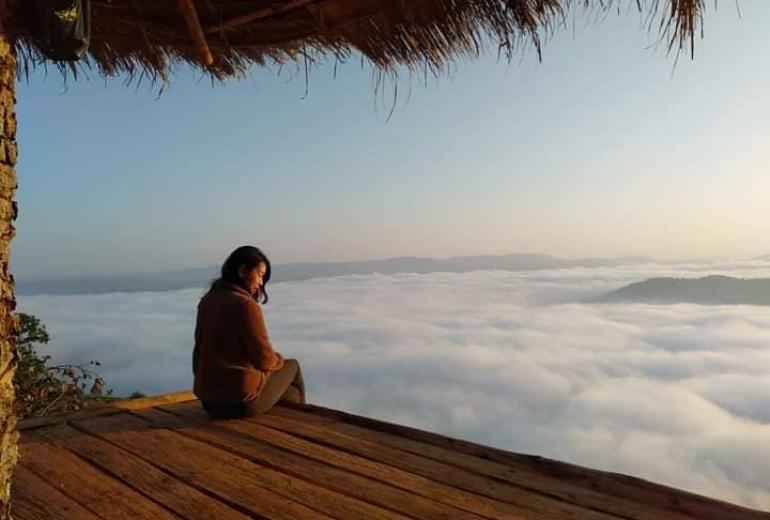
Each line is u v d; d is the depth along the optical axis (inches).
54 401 184.5
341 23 76.6
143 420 106.4
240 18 78.5
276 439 94.0
